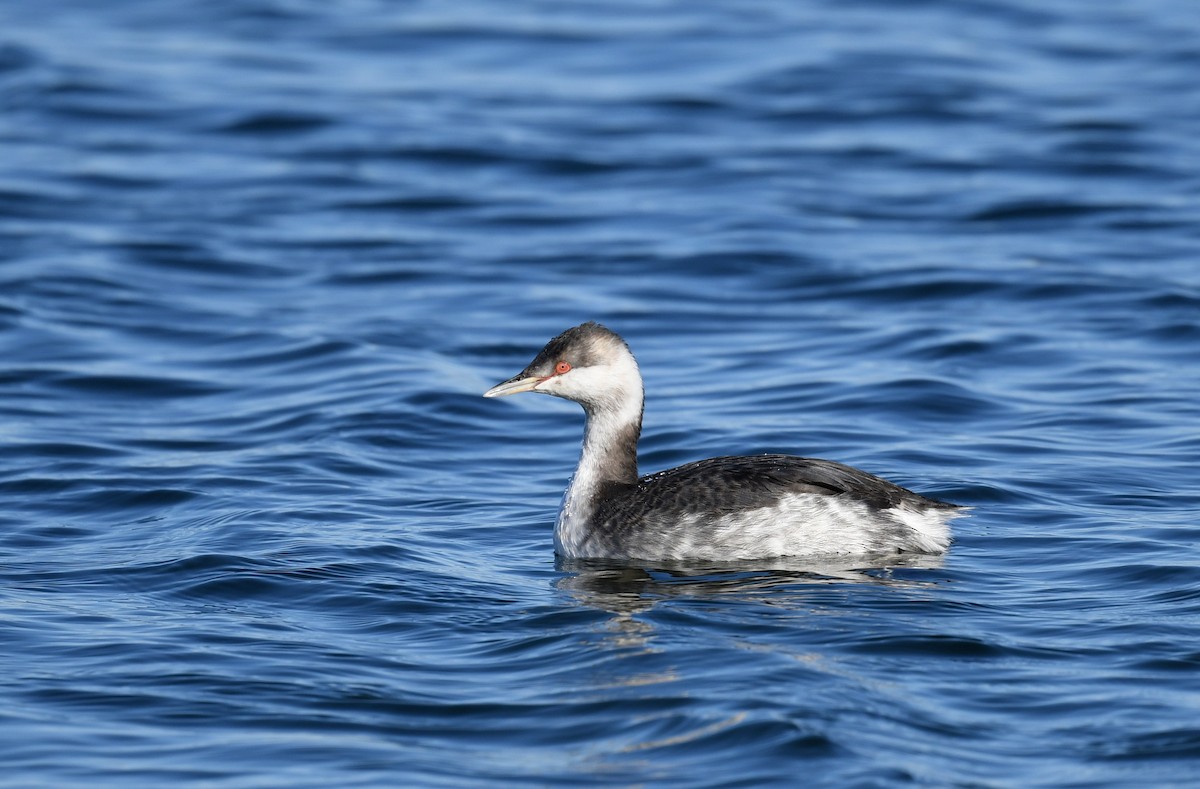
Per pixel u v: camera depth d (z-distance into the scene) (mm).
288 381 19078
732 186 27812
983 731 9305
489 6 39562
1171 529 13336
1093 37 36750
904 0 39875
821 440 16469
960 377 18594
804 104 32125
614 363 13688
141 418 17781
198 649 10844
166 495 14898
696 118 31609
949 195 27094
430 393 18297
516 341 20672
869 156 29312
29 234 25031
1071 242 24609
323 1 39781
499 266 24031
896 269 23250
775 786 8633
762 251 24297
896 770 8734
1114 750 9031
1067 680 10023
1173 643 10602
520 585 12422
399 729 9539
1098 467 15289
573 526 13477
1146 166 28281
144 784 8812
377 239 25375
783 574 12523
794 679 9984
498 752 9211
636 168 28875
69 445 16594
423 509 14602
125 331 21016
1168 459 15516
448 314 21828
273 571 12516
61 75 33281
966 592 11891
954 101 32156
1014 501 14328
